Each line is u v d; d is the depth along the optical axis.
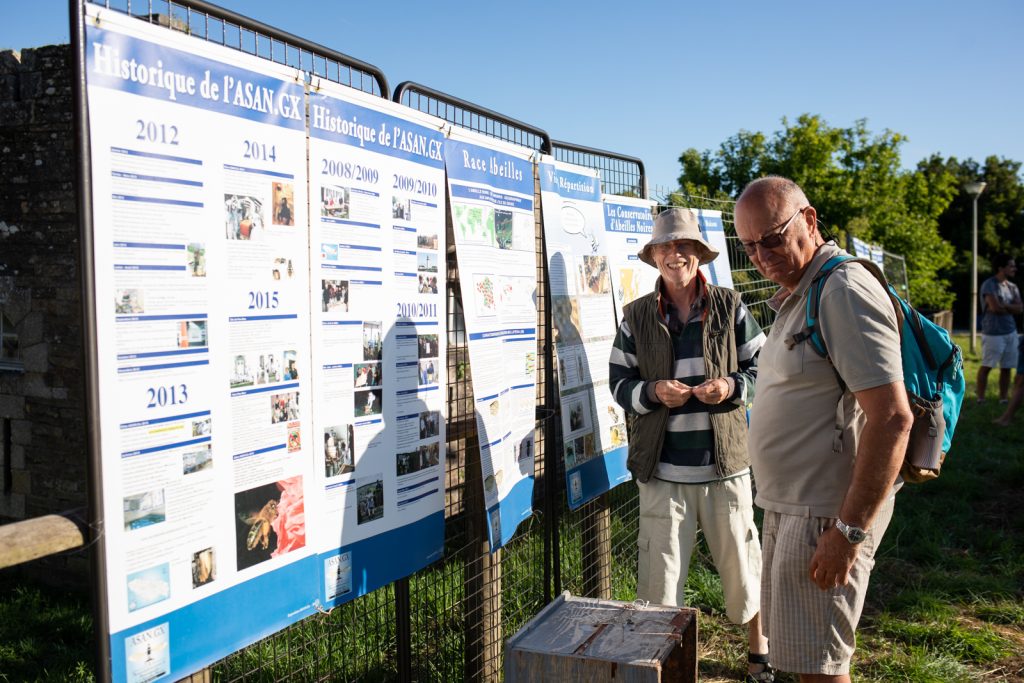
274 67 2.08
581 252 3.83
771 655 2.54
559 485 4.05
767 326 6.80
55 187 4.87
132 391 1.72
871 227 21.06
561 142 3.83
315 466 2.25
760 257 2.52
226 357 1.95
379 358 2.50
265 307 2.06
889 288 2.43
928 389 2.40
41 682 3.94
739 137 22.62
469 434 3.24
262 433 2.06
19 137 4.95
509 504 3.15
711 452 3.38
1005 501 6.50
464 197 2.94
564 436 3.48
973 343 21.05
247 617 2.03
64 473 5.07
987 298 10.60
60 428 5.06
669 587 3.36
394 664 3.46
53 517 1.63
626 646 2.36
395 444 2.60
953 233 45.75
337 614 3.34
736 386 3.35
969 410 10.38
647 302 3.52
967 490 6.64
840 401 2.41
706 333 3.41
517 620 3.80
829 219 21.11
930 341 2.43
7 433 5.26
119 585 1.70
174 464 1.82
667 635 2.44
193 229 1.86
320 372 2.26
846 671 2.46
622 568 4.76
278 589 2.13
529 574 3.96
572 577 4.18
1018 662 3.91
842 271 2.35
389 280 2.54
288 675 2.94
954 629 4.16
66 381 5.00
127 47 1.70
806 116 21.50
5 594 5.17
